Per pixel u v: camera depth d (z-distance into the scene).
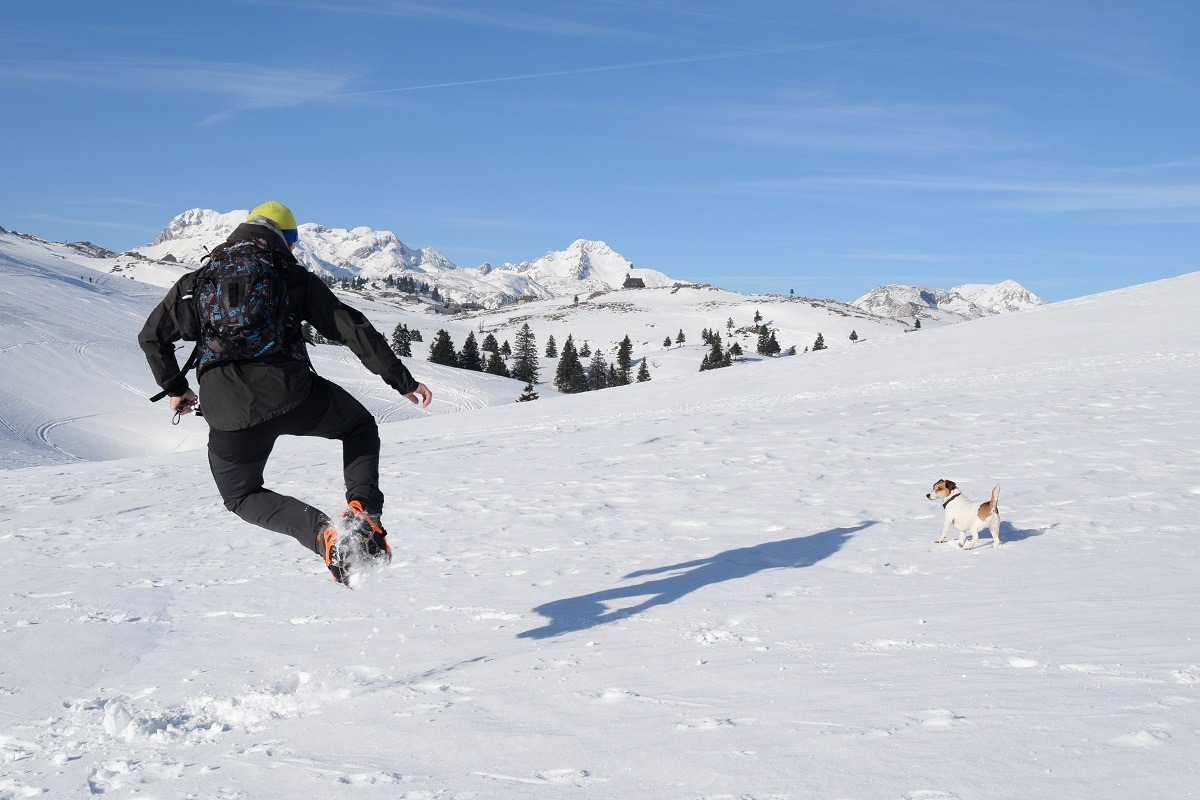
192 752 3.56
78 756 3.61
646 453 14.19
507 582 6.59
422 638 5.13
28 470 20.78
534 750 3.20
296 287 4.14
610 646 4.60
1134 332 26.95
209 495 14.20
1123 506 7.82
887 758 2.81
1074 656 3.79
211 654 5.10
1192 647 3.78
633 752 3.08
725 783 2.74
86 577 7.87
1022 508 8.12
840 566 6.37
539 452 15.50
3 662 5.09
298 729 3.72
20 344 73.38
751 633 4.66
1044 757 2.71
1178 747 2.69
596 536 8.28
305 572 7.50
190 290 4.12
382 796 2.90
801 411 18.23
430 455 16.19
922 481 9.95
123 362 74.00
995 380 20.59
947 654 4.00
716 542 7.62
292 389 4.08
